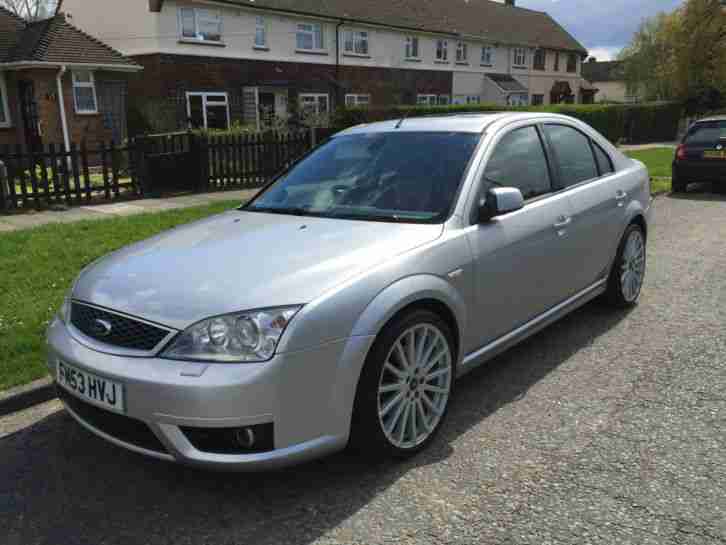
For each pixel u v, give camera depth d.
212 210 9.80
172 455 2.61
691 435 3.28
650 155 21.34
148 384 2.55
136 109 22.84
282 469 3.06
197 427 2.52
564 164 4.52
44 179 10.56
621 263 5.12
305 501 2.80
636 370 4.13
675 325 4.96
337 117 19.78
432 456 3.14
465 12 40.44
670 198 12.15
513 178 3.93
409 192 3.64
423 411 3.19
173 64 23.23
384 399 2.99
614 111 30.16
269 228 3.47
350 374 2.74
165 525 2.67
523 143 4.15
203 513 2.74
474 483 2.90
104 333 2.78
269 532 2.60
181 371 2.53
